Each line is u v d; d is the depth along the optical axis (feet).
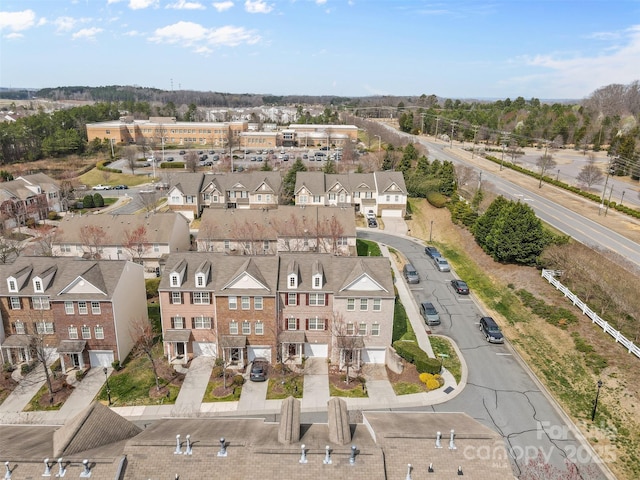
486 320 162.61
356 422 94.43
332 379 139.33
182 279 146.72
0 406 128.98
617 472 101.91
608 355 137.49
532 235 196.24
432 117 604.90
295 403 84.89
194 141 586.45
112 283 144.97
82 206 328.70
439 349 151.74
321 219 227.81
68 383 139.03
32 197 296.30
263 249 224.12
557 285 178.19
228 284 143.02
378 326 145.28
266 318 145.18
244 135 559.38
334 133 578.66
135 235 214.48
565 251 187.11
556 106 615.57
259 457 72.90
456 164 386.93
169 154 514.68
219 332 146.72
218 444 76.54
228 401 129.18
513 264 204.85
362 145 544.21
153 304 184.03
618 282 163.22
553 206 277.64
